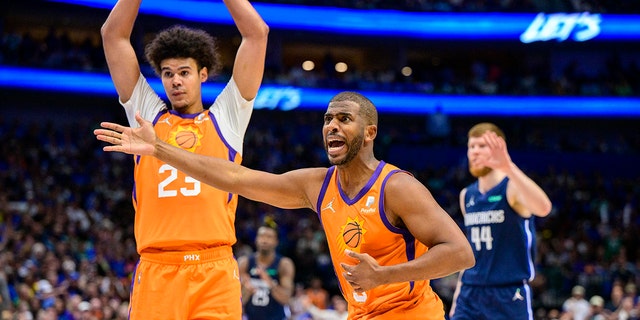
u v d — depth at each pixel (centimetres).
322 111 2716
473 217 639
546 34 2764
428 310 403
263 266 968
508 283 623
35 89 2212
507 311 621
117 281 1428
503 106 2788
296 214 2189
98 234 1678
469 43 2823
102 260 1491
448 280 1700
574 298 1484
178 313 434
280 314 962
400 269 343
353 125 380
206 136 457
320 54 3095
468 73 3100
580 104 2775
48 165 2031
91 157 2156
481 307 629
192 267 440
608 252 2112
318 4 2672
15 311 1204
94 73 2267
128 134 373
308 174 409
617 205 2555
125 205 1952
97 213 1833
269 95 2562
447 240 357
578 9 2856
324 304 1488
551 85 2852
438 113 2742
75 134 2252
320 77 2794
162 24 2420
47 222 1627
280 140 2559
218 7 2425
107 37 463
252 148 2462
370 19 2709
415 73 2961
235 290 450
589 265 1997
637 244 2184
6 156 1981
